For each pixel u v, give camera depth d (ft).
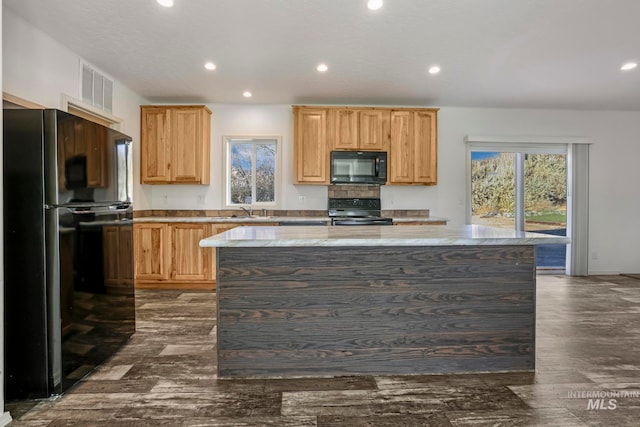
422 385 6.89
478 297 7.40
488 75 12.69
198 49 10.66
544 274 17.56
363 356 7.29
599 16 8.76
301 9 8.50
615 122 17.39
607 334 9.45
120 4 8.30
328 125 15.24
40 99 9.61
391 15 8.76
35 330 6.33
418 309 7.34
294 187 16.48
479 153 17.20
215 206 16.44
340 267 7.22
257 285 7.15
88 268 7.21
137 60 11.44
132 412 5.97
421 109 15.38
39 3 8.27
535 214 17.51
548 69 12.17
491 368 7.43
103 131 7.74
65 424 5.66
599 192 17.43
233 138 16.42
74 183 6.78
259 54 10.99
